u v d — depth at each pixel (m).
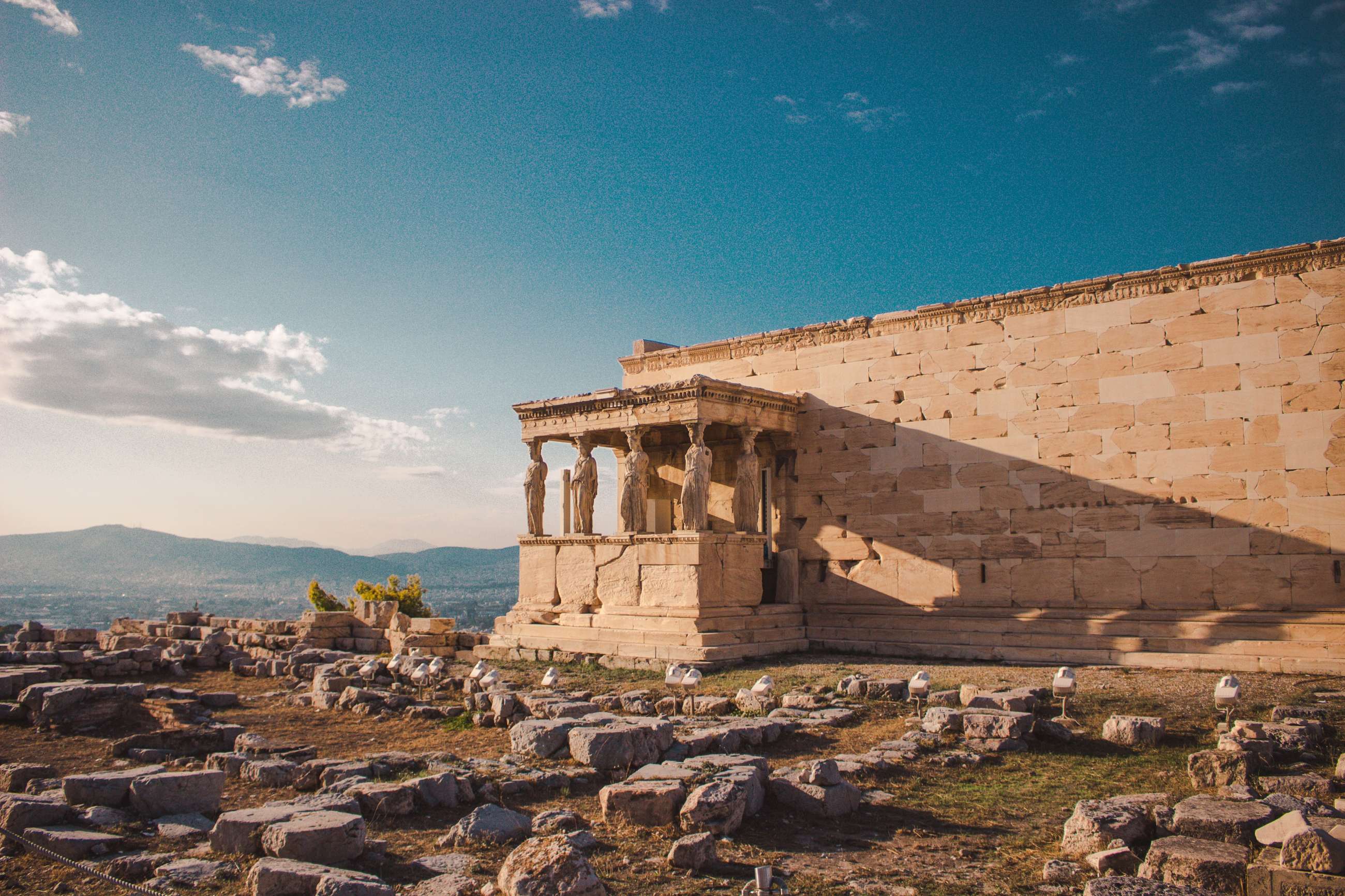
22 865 10.65
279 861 9.69
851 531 29.05
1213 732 15.75
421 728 19.38
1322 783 12.20
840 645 27.88
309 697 22.77
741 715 19.11
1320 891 8.28
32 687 20.42
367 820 12.17
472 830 11.21
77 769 15.83
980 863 10.58
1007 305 26.92
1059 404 25.89
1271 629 22.12
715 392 27.59
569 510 32.19
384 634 33.25
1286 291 22.98
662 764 13.50
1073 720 16.78
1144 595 24.25
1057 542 25.59
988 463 26.86
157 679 27.78
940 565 27.39
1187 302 24.25
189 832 11.63
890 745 15.52
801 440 30.33
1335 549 21.97
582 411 30.06
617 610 28.06
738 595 27.64
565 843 9.42
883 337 29.11
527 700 18.98
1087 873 9.98
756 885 8.92
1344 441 22.08
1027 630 25.41
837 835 11.58
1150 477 24.41
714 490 31.83
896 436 28.52
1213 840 10.02
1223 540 23.31
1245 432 23.25
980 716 15.86
